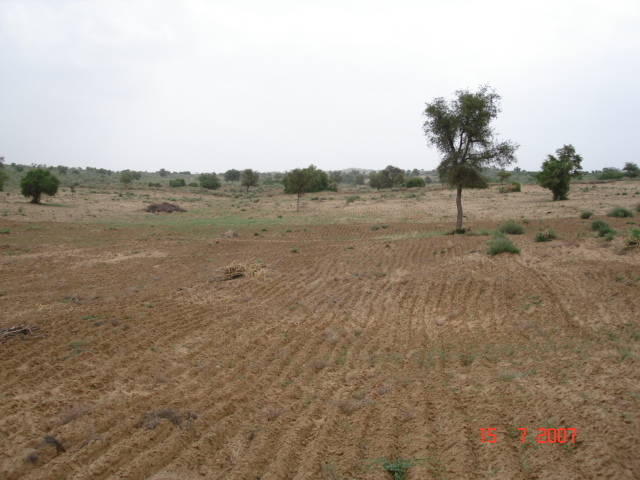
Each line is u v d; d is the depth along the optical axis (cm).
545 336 938
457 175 2695
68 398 744
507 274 1543
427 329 1086
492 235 2508
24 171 10931
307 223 4194
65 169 12150
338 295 1475
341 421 637
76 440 613
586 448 491
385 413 643
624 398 597
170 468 530
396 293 1453
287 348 975
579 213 3625
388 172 9538
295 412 675
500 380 724
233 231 3397
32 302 1405
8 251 2492
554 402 612
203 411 693
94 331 1094
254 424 643
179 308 1335
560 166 4572
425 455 525
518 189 5944
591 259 1617
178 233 3481
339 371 848
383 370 836
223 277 1783
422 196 6112
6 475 525
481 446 530
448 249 2242
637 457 462
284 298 1459
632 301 1079
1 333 1038
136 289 1597
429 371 816
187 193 8106
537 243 2120
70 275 1881
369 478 483
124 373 855
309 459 532
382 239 2898
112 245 2816
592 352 801
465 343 959
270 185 11494
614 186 5988
